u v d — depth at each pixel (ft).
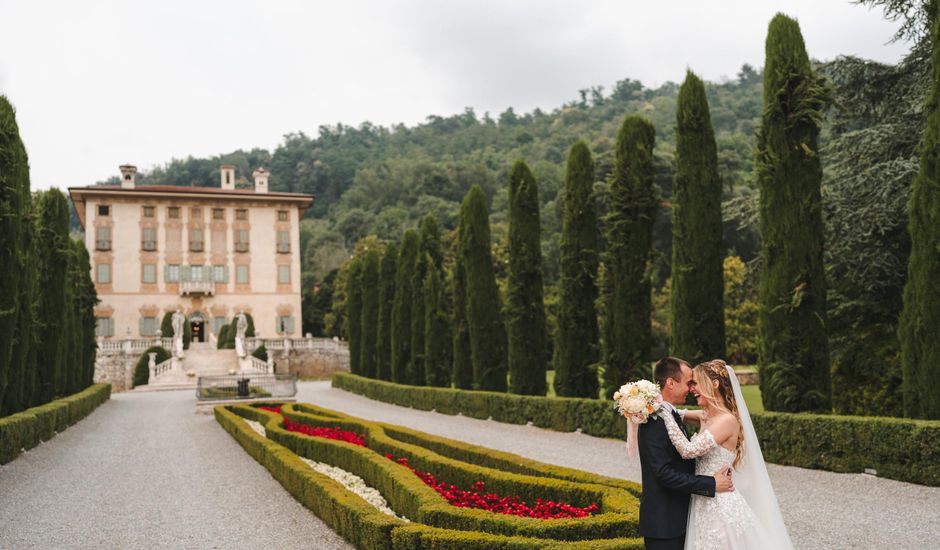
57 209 72.95
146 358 148.46
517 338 73.97
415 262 102.73
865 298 61.31
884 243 60.29
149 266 196.85
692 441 16.14
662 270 193.47
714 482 15.80
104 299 192.44
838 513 29.48
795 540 25.57
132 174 201.57
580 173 68.08
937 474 33.27
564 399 61.67
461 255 86.07
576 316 67.21
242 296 203.41
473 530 23.02
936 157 38.58
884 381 58.23
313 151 519.60
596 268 67.62
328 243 312.71
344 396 113.19
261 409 76.33
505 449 51.72
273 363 161.99
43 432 57.06
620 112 567.18
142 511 34.04
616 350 59.00
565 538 21.43
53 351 71.20
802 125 46.60
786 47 47.32
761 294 46.83
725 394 16.76
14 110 49.42
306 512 32.94
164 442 60.44
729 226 196.54
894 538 25.44
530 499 28.19
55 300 71.56
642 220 59.88
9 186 47.80
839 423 38.11
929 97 39.45
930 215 38.55
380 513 25.79
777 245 46.06
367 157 527.81
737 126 391.24
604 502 24.52
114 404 102.27
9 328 47.50
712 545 15.69
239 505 35.01
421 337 100.32
